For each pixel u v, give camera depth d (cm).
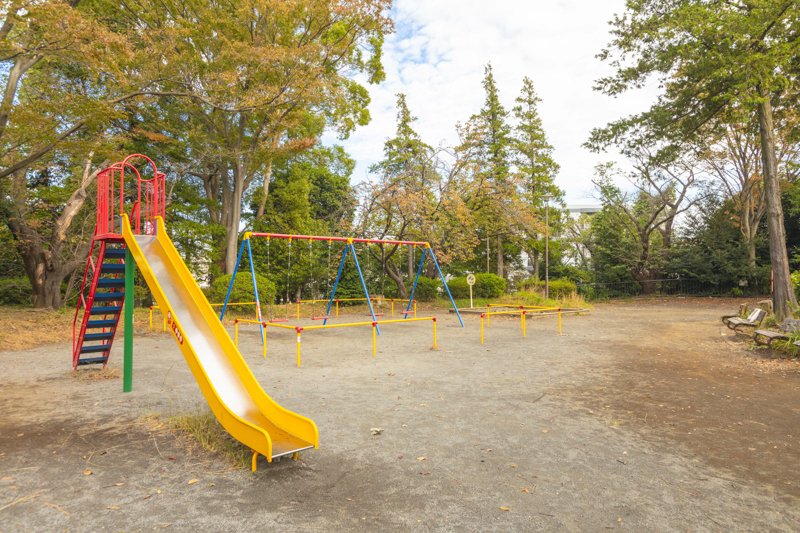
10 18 1023
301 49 1666
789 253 2903
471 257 2536
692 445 470
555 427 525
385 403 623
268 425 468
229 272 2086
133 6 1758
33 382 738
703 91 1588
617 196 3400
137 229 777
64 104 1188
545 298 2461
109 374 791
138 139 1927
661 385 734
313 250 2464
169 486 371
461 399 645
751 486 377
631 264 3331
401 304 2477
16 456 432
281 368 862
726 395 672
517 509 336
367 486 373
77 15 1032
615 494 361
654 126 1727
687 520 322
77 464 414
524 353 1036
